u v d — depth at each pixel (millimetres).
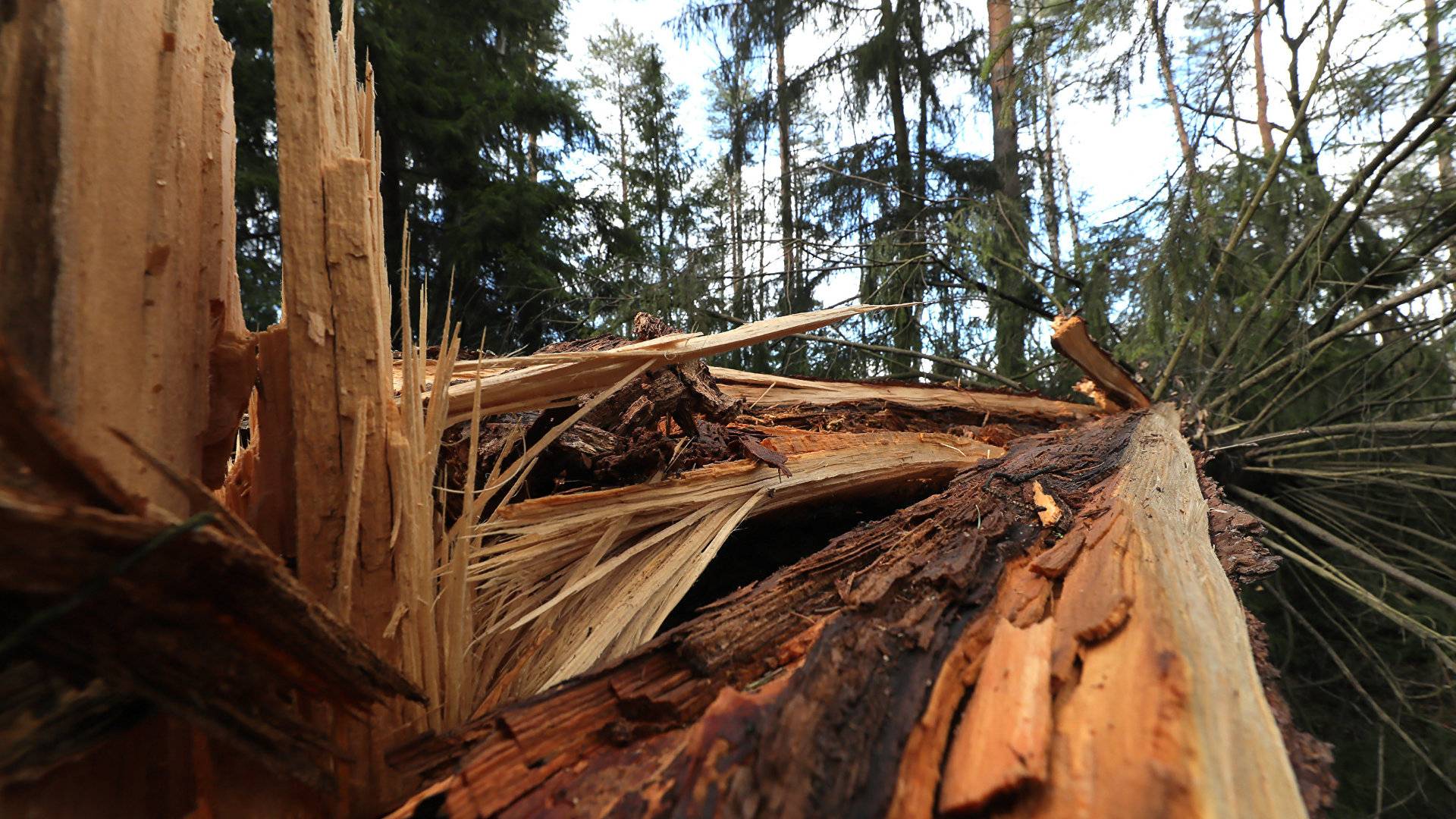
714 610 1092
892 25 6758
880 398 3080
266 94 4629
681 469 1854
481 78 6375
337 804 870
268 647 684
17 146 662
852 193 6602
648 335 1757
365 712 852
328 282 900
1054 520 1488
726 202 7715
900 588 1115
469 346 5914
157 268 810
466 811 728
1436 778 3322
